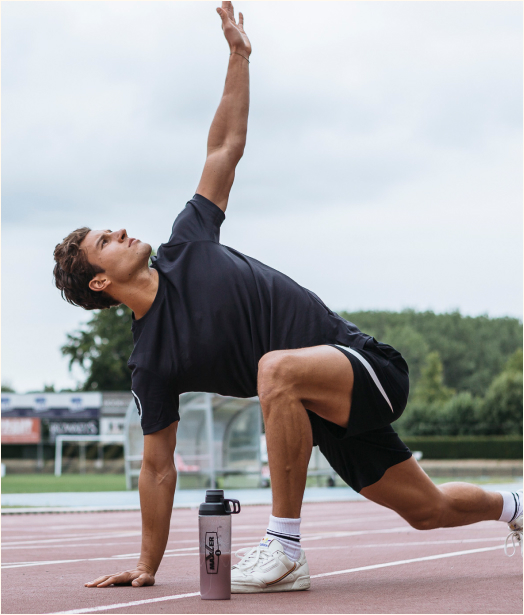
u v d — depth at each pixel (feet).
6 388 267.18
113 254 10.71
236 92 11.96
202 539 9.16
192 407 71.31
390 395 10.40
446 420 194.29
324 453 11.53
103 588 10.62
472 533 23.82
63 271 10.98
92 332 216.54
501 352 315.99
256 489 77.51
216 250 11.10
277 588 9.77
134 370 10.94
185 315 10.68
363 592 9.73
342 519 35.76
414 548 18.13
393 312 331.98
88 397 167.43
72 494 66.74
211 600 9.05
